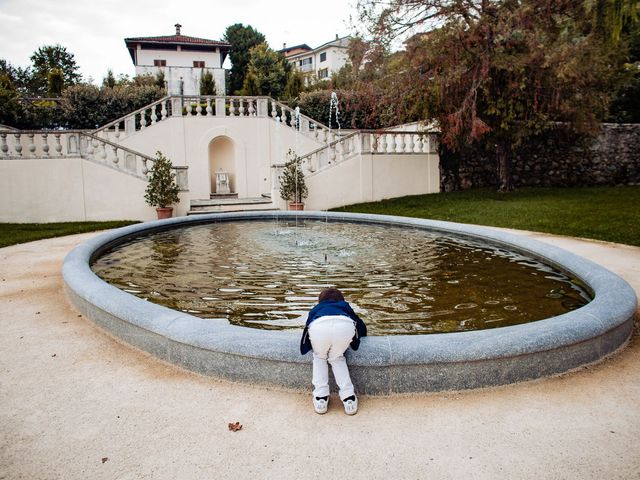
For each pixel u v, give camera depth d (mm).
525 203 15398
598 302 4496
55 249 9961
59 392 3564
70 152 14695
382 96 18266
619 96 23688
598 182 22000
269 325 4820
